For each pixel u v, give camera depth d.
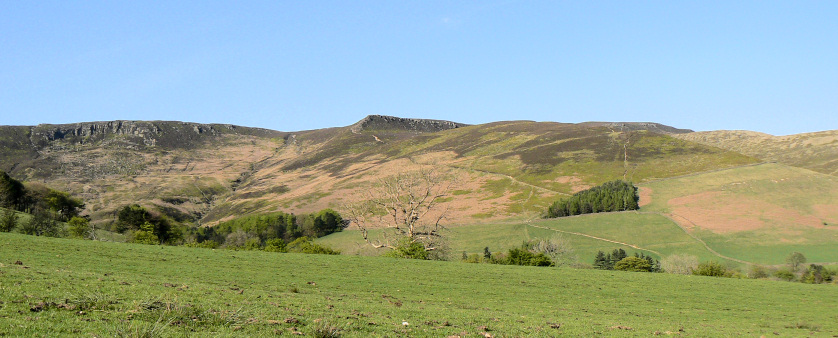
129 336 15.45
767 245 130.75
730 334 30.36
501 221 174.62
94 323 16.73
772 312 42.69
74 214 148.12
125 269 40.88
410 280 48.22
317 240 158.62
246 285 38.22
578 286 50.47
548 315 33.97
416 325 23.05
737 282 57.22
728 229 144.62
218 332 17.38
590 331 26.38
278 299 28.55
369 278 47.62
